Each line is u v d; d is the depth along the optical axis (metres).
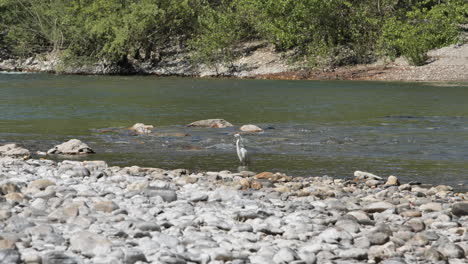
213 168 15.44
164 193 10.59
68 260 6.93
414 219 9.62
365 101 33.34
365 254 7.62
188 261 7.12
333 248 7.89
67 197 10.37
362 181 13.80
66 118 26.00
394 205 10.49
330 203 10.57
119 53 63.34
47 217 8.78
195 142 19.50
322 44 58.19
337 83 47.72
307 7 58.00
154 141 19.69
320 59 58.72
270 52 63.12
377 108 29.77
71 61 65.19
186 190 11.73
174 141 19.67
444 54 54.44
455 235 8.76
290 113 28.03
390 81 49.25
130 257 6.95
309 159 16.69
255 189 12.40
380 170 15.21
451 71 50.44
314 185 12.98
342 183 13.49
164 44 69.44
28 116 26.62
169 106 31.27
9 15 72.12
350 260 7.56
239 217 9.26
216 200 10.72
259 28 62.03
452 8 55.94
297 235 8.34
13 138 20.45
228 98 35.78
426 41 53.78
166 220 8.97
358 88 42.44
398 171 15.09
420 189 12.74
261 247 7.70
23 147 18.62
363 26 59.53
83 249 7.32
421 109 29.12
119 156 17.08
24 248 7.34
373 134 21.22
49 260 6.88
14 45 73.31
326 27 59.59
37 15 69.88
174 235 8.16
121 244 7.59
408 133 21.42
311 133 21.48
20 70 67.06
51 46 72.94
